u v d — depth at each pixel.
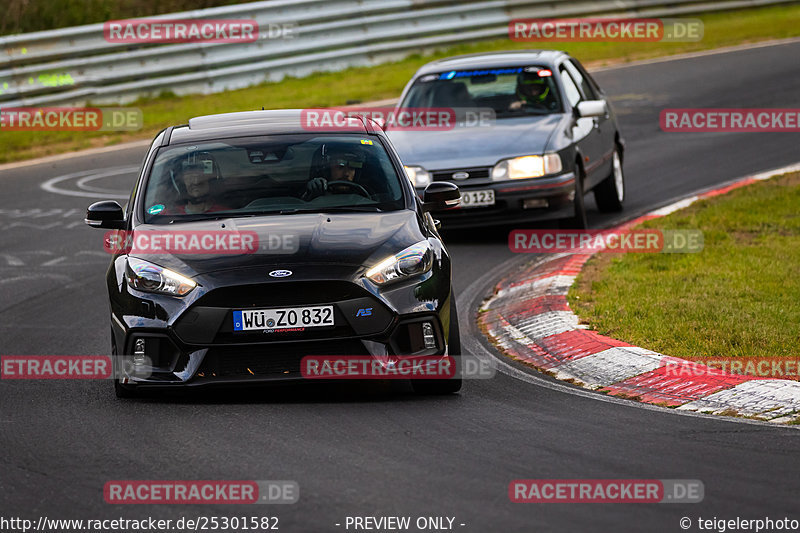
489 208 38.03
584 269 32.75
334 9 84.44
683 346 24.23
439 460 17.30
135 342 21.02
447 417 20.09
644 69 81.38
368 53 86.56
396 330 20.95
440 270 21.98
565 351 25.11
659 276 30.92
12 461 17.67
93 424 19.92
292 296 20.64
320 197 23.78
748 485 16.05
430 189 25.02
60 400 22.16
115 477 16.67
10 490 16.23
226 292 20.55
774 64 79.19
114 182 55.84
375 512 14.91
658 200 45.66
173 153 25.14
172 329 20.62
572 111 40.81
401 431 19.05
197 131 26.12
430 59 88.31
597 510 14.97
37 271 37.91
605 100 46.03
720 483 16.14
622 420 19.89
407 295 21.12
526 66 42.34
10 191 54.66
